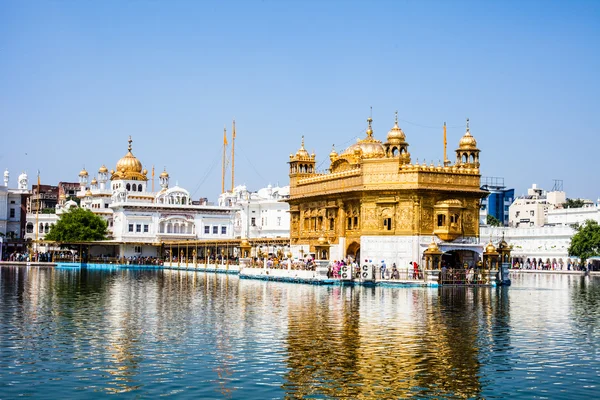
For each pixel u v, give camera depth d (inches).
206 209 5457.7
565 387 933.8
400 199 2824.8
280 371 1000.2
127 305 1804.9
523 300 2021.4
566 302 1963.6
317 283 2706.7
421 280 2559.1
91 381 941.2
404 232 2810.0
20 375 970.1
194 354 1111.0
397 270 2662.4
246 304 1843.0
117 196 5526.6
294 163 3627.0
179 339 1244.5
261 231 5457.7
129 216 5211.6
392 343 1214.9
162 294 2177.7
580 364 1066.7
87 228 5012.3
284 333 1316.4
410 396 884.6
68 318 1519.4
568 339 1279.5
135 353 1116.5
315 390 904.9
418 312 1663.4
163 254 5177.2
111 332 1320.1
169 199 5674.2
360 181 2955.2
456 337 1286.9
